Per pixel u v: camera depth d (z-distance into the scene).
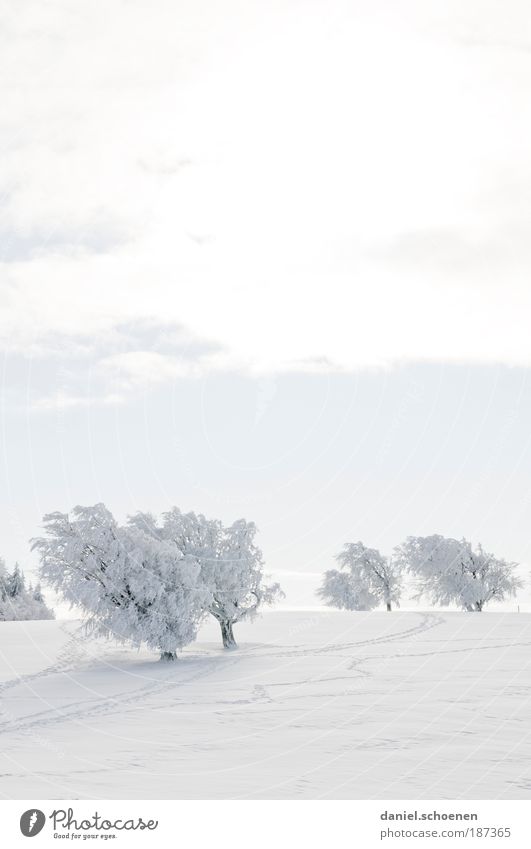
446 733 22.41
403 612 78.25
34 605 89.62
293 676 36.75
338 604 93.38
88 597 43.62
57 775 17.70
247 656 45.75
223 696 31.09
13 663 43.66
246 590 51.69
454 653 45.31
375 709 26.86
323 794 15.94
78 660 44.84
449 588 88.06
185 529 51.94
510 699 28.77
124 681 36.47
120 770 18.16
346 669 38.91
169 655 44.59
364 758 19.19
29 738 22.75
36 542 44.47
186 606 44.53
